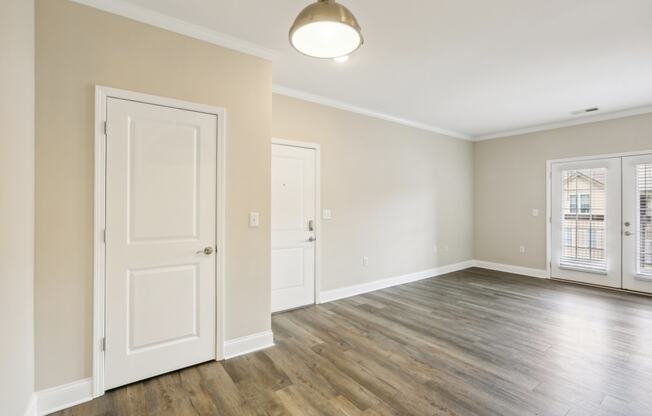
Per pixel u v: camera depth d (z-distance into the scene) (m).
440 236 5.48
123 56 2.08
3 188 1.41
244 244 2.59
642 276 4.25
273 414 1.85
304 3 2.10
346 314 3.53
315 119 3.88
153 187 2.19
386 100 4.01
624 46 2.65
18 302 1.59
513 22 2.32
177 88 2.29
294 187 3.73
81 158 1.95
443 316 3.45
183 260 2.31
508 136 5.62
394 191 4.77
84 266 1.97
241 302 2.58
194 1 2.07
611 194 4.53
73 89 1.93
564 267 4.97
